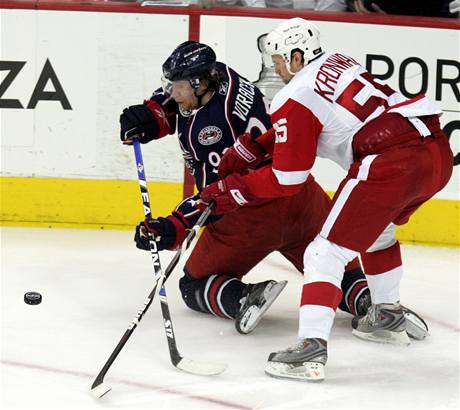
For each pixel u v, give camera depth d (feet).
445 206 70.95
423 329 51.55
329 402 42.60
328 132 45.21
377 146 44.47
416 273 64.39
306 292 45.16
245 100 48.67
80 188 72.08
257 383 44.52
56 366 46.03
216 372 44.93
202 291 52.49
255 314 50.14
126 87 71.20
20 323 52.16
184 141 49.60
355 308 52.65
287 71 46.11
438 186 46.16
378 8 71.31
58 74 71.05
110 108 71.31
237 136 48.80
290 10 70.64
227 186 46.34
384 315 50.24
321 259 44.96
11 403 41.47
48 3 70.38
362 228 44.65
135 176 71.77
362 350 49.67
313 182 51.80
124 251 67.51
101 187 72.02
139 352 48.32
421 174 44.62
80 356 47.47
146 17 70.54
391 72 70.79
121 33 70.64
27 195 72.23
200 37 70.69
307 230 51.90
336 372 46.37
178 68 46.70
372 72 70.85
